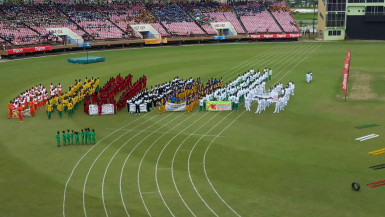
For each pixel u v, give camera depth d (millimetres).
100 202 31375
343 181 34281
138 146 43219
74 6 129125
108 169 37406
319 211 29531
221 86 66875
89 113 55188
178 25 135000
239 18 144375
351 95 64500
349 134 46250
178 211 29891
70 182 34844
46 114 55438
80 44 112750
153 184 34281
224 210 29922
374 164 37719
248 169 37062
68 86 71312
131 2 145000
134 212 29859
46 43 107812
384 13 135125
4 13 114000
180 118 53406
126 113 56000
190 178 35344
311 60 97750
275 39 140125
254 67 89250
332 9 136375
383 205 30188
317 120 51781
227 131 47875
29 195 32625
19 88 69688
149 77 79250
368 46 121125
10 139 45750
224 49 118812
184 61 97500
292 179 34844
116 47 122500
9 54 99188
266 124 50469
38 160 39750
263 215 29109
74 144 44156
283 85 72125
